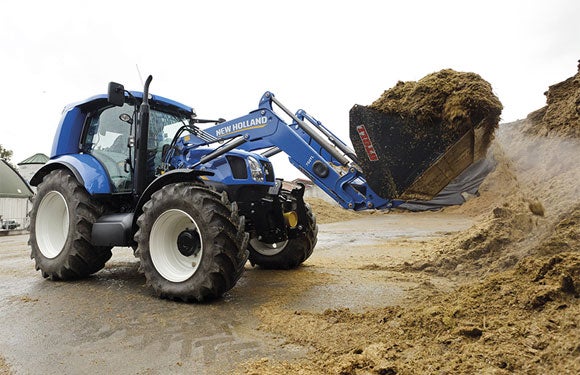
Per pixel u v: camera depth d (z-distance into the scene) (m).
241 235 3.73
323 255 6.85
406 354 2.31
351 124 4.17
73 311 3.55
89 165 4.84
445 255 5.13
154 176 4.93
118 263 6.17
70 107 5.37
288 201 4.87
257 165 4.59
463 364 2.03
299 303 3.66
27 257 7.23
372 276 4.85
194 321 3.23
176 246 4.05
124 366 2.46
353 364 2.23
